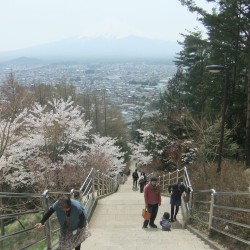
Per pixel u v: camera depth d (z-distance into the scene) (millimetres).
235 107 25500
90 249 8656
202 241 9391
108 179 24203
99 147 33562
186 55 36625
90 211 13188
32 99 30078
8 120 18297
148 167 39781
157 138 31953
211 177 14750
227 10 20781
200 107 33281
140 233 10625
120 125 61562
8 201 18266
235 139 25562
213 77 25484
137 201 16312
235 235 8172
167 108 36906
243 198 8891
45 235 7656
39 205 17500
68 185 22125
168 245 8984
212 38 23125
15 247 8094
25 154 20719
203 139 18594
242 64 23031
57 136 22516
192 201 11727
